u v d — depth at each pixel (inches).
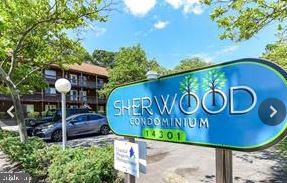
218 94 129.6
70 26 485.7
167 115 156.5
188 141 143.5
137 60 1579.7
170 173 341.7
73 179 218.5
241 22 302.4
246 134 117.7
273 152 439.8
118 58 1581.0
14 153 347.9
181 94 148.6
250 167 357.4
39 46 536.4
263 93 112.9
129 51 1565.0
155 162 399.2
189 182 305.9
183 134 146.6
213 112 131.4
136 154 171.5
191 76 143.4
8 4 425.1
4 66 581.3
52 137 645.3
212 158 410.6
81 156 266.1
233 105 123.0
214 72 131.9
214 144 130.3
